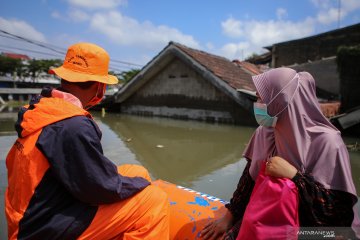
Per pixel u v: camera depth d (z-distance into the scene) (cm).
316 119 186
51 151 170
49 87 203
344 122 823
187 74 1227
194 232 244
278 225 167
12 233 181
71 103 187
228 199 390
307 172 178
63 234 176
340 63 1005
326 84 1305
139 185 200
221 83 1035
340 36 1569
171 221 263
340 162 170
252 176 220
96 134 181
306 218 172
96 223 185
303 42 1694
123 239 195
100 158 177
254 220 171
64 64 207
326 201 167
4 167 508
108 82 205
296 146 180
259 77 194
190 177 480
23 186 174
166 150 655
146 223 201
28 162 172
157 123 1095
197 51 1305
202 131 905
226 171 509
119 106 1541
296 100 181
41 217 174
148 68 1271
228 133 866
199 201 287
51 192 175
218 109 1130
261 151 213
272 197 167
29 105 192
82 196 176
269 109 185
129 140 754
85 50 204
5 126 951
